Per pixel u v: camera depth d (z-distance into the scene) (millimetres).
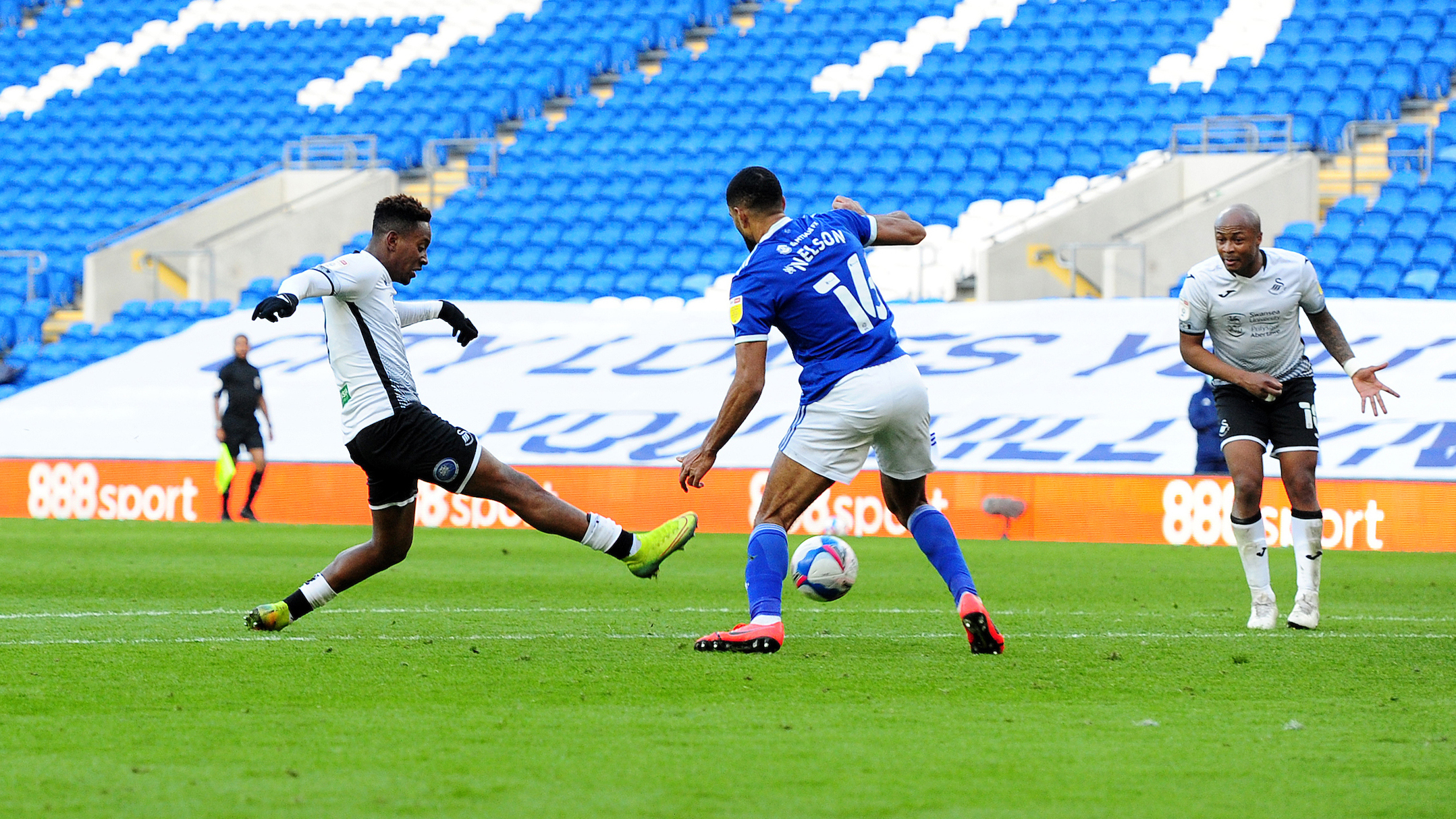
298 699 17562
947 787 13055
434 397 59719
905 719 16438
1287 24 85750
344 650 22109
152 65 106000
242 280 83250
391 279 23141
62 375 78312
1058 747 14836
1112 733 15633
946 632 25188
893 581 36656
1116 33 89125
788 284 21594
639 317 60000
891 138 84750
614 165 87562
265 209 88625
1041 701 17781
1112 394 53469
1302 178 71875
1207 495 50906
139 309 81438
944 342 56312
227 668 20047
